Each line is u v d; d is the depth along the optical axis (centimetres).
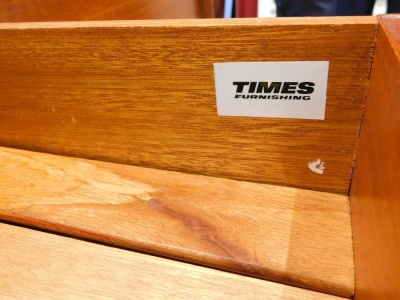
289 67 35
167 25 37
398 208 23
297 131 39
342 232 38
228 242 37
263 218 40
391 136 25
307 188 43
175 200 43
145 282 35
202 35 36
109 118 47
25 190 47
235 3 154
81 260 38
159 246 38
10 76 48
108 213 42
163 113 44
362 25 31
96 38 40
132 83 42
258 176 45
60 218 42
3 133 56
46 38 42
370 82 33
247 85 38
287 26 33
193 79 39
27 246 40
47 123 52
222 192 44
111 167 51
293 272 34
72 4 62
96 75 43
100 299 34
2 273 37
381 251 26
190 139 45
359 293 31
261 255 36
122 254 39
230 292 34
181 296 34
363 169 34
